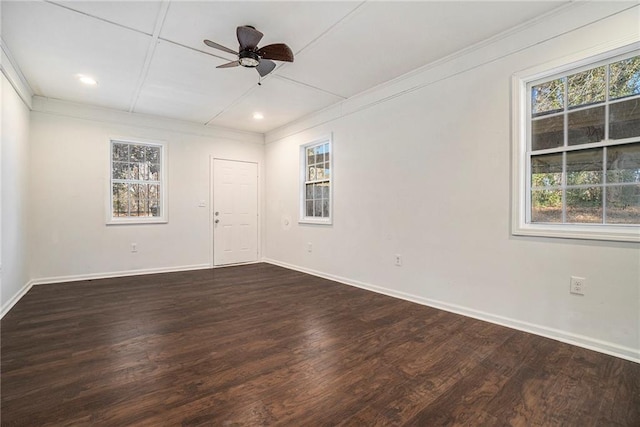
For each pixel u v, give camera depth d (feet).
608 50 7.27
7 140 10.43
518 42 8.71
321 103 14.76
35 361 7.01
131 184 16.38
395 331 8.76
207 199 18.34
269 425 5.00
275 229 19.51
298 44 9.55
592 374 6.52
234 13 8.04
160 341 8.11
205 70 11.27
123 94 13.57
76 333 8.60
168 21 8.38
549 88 8.48
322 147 16.37
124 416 5.17
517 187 8.80
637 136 7.18
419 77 11.22
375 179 12.95
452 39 9.30
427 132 11.02
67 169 14.55
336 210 14.92
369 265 13.29
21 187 12.26
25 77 11.84
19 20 8.23
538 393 5.88
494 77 9.23
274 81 12.28
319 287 13.73
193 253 17.89
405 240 11.82
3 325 9.16
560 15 7.95
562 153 8.28
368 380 6.31
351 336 8.43
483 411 5.37
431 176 10.92
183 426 4.96
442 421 5.12
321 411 5.36
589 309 7.69
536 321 8.54
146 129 16.46
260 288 13.57
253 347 7.77
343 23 8.48
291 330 8.86
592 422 5.10
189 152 17.75
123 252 15.94
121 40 9.29
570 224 8.12
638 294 7.04
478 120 9.62
